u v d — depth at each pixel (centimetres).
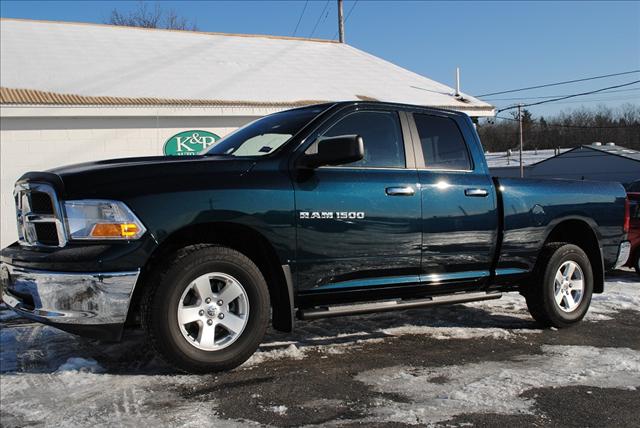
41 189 386
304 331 532
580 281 571
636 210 932
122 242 365
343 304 454
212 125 1116
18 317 594
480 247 504
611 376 409
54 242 383
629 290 778
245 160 416
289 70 1398
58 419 329
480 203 502
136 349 462
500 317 601
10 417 333
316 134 443
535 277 548
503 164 5753
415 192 466
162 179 384
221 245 404
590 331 547
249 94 1156
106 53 1284
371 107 473
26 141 980
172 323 377
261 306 406
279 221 407
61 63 1166
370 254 445
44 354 455
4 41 1251
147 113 1036
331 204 427
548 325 555
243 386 379
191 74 1233
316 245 422
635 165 4534
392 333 527
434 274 486
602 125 7188
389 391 373
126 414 335
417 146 486
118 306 363
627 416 337
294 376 401
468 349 478
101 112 1004
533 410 344
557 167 5059
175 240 402
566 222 573
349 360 442
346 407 345
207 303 393
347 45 1814
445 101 1340
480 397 363
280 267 413
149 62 1268
